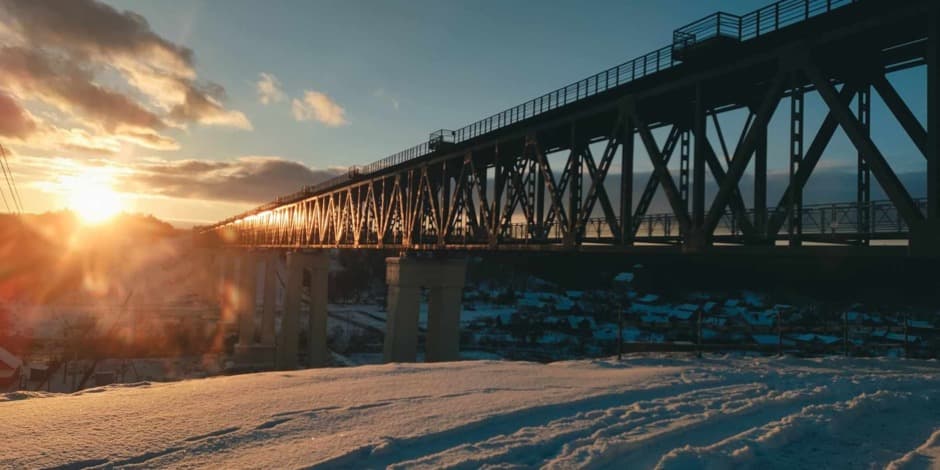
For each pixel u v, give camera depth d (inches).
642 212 835.4
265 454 242.7
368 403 341.7
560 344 2928.2
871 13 534.3
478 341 3029.0
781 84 603.8
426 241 1462.8
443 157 1358.3
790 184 575.5
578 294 4645.7
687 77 727.7
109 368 2487.7
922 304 2397.9
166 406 330.0
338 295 5639.8
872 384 462.6
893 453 288.0
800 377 484.1
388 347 1380.4
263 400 348.2
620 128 831.1
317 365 2240.4
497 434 285.6
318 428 285.6
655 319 3521.2
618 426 301.1
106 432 272.7
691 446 279.0
